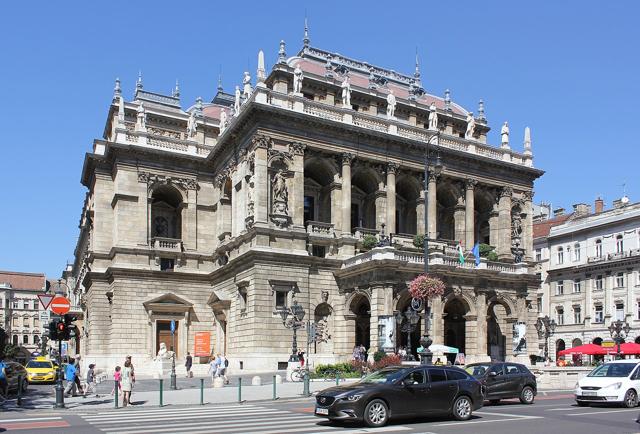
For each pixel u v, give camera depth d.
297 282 57.03
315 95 67.50
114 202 65.19
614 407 28.67
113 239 65.00
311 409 28.84
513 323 62.09
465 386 24.31
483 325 59.12
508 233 70.94
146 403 34.00
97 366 63.03
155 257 64.25
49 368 55.88
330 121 60.22
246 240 58.19
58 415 28.67
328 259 58.91
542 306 98.81
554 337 94.75
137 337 61.91
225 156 65.38
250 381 46.84
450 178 68.31
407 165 65.00
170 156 66.44
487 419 24.23
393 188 64.06
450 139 68.12
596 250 91.00
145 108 74.62
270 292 55.62
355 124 62.59
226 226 66.31
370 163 63.66
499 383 31.25
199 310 65.75
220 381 42.66
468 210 68.69
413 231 69.00
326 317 58.66
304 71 67.00
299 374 44.72
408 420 24.09
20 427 23.56
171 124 74.62
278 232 56.91
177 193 67.94
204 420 24.88
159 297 63.00
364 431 20.77
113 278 62.09
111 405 33.19
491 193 71.69
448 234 71.56
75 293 107.06
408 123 69.81
